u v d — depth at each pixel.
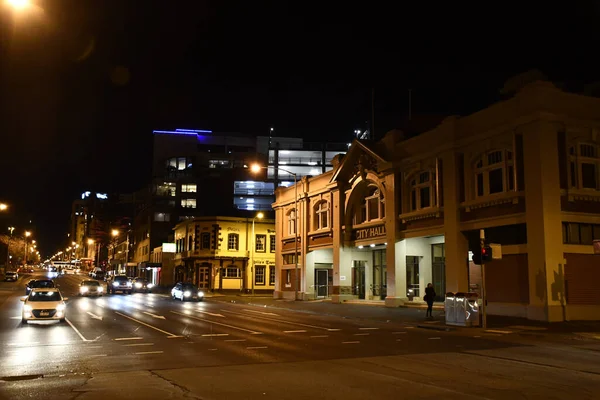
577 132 26.53
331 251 48.41
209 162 107.94
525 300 26.25
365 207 41.56
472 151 30.20
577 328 22.33
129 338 18.62
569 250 25.62
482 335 20.59
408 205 35.66
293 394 9.71
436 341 18.42
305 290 47.12
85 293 52.03
